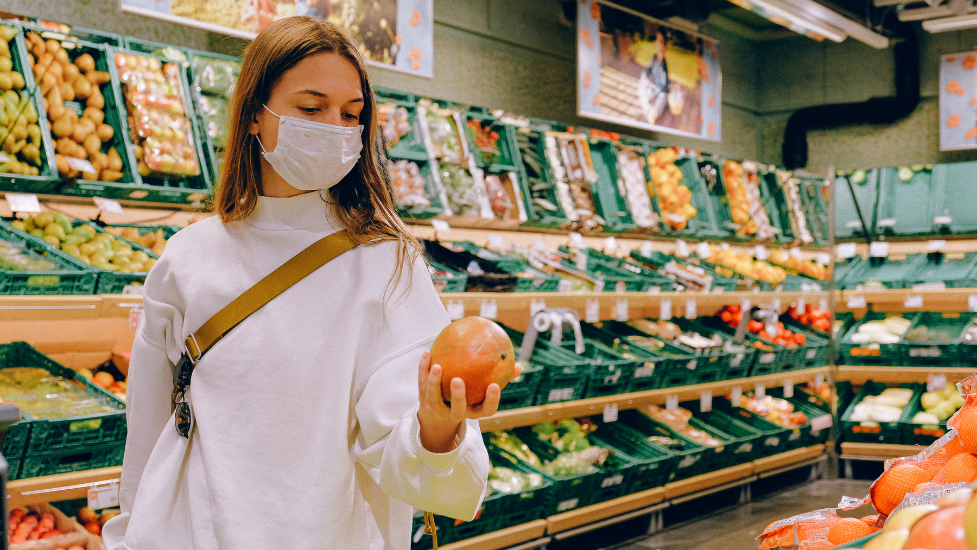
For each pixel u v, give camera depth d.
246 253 1.11
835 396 5.85
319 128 1.05
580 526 3.80
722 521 4.51
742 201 5.89
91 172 2.83
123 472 1.18
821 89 7.74
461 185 4.11
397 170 3.88
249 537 1.00
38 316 2.35
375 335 1.08
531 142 4.80
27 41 2.86
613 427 4.43
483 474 0.95
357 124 1.13
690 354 4.59
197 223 1.17
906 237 6.09
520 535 3.50
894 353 5.72
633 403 4.16
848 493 5.23
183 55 3.29
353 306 1.08
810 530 1.56
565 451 3.99
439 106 4.34
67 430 2.31
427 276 1.15
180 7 3.19
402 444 0.94
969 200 5.96
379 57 3.95
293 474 1.03
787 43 7.91
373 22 3.91
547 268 4.33
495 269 3.84
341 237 1.12
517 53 5.57
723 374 4.89
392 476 0.96
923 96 7.25
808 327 6.07
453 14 5.11
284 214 1.13
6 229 2.63
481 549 3.33
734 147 7.75
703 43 6.08
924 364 5.64
